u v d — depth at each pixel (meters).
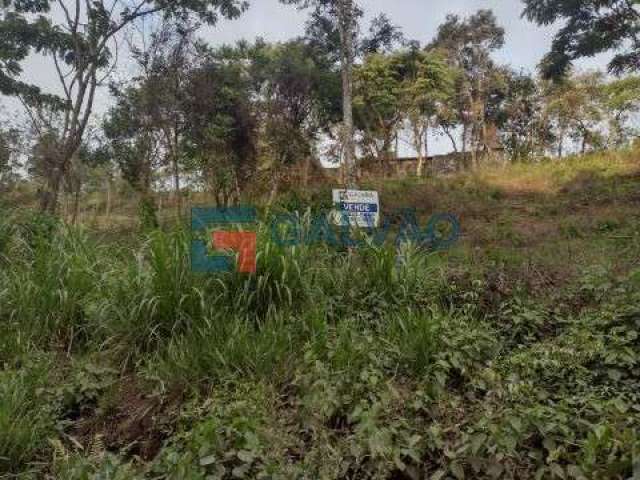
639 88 23.03
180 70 15.57
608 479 2.68
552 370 3.74
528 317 4.50
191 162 16.28
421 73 22.70
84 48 15.16
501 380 3.67
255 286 4.68
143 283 4.61
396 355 4.02
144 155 15.73
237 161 17.30
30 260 5.67
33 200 13.66
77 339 4.77
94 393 4.09
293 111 18.00
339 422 3.55
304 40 16.66
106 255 5.55
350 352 3.96
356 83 22.36
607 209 12.52
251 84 18.11
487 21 28.06
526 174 19.23
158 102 15.24
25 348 4.47
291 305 4.61
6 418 3.51
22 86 15.78
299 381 3.81
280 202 7.81
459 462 2.97
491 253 6.60
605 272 4.95
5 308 4.89
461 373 3.84
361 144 24.25
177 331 4.45
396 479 3.10
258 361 4.06
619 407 3.12
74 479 3.12
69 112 15.02
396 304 4.78
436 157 29.06
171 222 6.70
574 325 4.31
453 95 26.00
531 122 29.52
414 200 15.24
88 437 3.82
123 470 3.11
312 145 19.83
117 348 4.42
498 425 3.02
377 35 16.31
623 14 16.22
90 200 20.28
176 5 15.00
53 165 14.07
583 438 3.01
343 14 10.74
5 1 14.84
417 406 3.46
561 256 7.20
